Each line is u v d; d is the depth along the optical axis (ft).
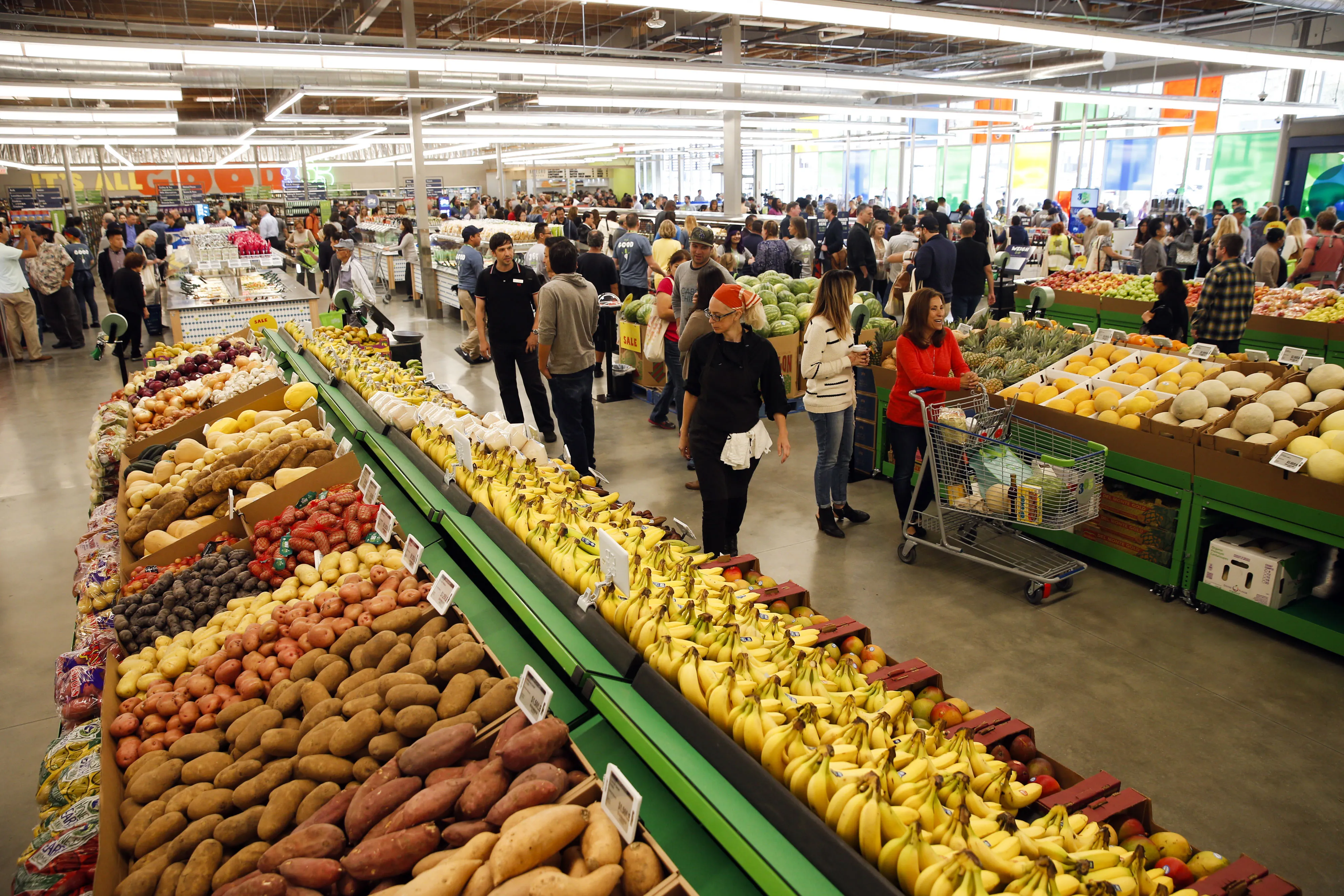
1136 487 14.24
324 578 9.42
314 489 11.59
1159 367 15.65
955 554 14.43
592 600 7.61
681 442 13.57
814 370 15.19
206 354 20.51
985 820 5.52
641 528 9.67
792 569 14.83
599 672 6.79
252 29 38.29
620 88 37.40
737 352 12.25
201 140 61.87
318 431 13.25
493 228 44.21
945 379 14.26
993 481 13.44
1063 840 5.81
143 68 35.94
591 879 5.06
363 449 13.93
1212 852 7.47
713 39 51.57
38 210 67.82
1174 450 12.94
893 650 12.12
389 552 9.78
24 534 17.57
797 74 29.84
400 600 8.45
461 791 5.85
